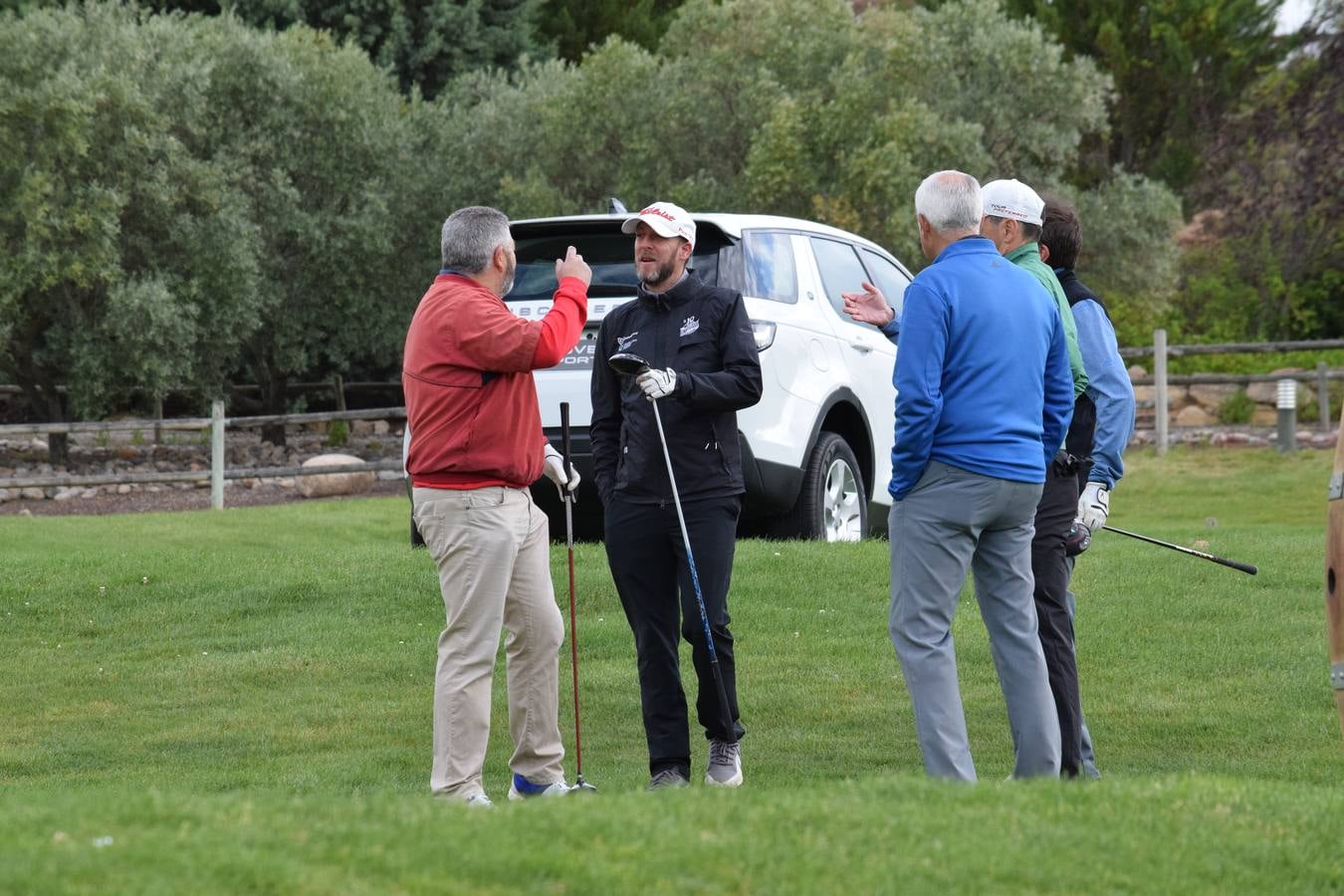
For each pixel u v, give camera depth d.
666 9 88.44
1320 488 44.34
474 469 12.73
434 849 8.65
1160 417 51.38
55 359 51.88
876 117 53.59
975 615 21.19
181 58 53.34
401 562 25.05
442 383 12.69
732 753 13.91
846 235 25.41
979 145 54.97
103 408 52.28
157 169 50.22
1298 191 73.62
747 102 55.22
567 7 84.19
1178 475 47.12
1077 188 64.56
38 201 47.22
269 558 26.05
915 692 12.29
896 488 12.36
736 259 22.27
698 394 13.66
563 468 14.19
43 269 47.03
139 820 9.05
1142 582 23.03
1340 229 73.25
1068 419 13.06
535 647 13.29
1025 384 12.47
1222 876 9.22
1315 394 57.75
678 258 14.28
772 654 19.56
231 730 17.25
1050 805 10.32
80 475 47.69
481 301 12.82
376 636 21.31
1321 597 21.97
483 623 12.80
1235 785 11.09
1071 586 22.91
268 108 55.00
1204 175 79.69
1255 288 74.25
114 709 18.31
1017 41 58.66
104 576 24.67
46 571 25.14
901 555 12.48
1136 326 64.38
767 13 57.16
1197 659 19.05
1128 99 82.06
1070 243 14.24
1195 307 74.00
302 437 59.97
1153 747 15.76
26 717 18.00
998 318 12.37
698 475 13.88
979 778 14.55
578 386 21.64
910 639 12.38
